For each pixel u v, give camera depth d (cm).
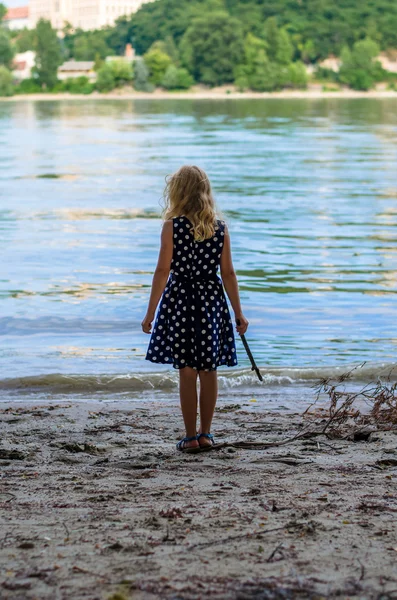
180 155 4397
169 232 473
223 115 9662
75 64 18838
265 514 333
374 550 285
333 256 1544
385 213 2209
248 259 1512
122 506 350
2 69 17250
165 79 17075
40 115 9881
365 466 436
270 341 962
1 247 1614
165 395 760
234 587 250
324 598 243
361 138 5753
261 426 582
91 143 5375
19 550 288
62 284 1269
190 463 455
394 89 17750
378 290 1238
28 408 673
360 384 798
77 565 271
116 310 1103
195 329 476
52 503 357
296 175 3381
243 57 17238
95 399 736
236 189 2870
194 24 17250
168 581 255
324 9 18825
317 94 17075
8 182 3088
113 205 2359
